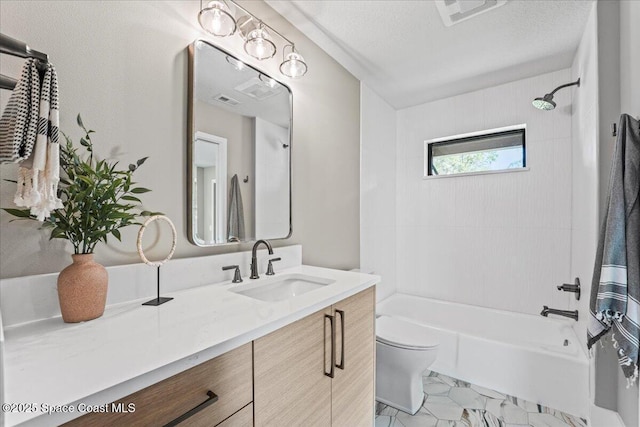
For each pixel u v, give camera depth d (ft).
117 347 2.10
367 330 4.38
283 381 2.82
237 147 4.61
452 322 8.75
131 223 3.04
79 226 2.66
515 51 6.61
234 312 2.89
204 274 3.99
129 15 3.41
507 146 8.46
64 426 1.49
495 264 8.41
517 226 8.07
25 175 2.22
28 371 1.76
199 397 2.08
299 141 5.89
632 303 3.65
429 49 6.56
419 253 9.70
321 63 6.51
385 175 9.39
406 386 5.60
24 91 2.15
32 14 2.73
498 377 6.22
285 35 5.55
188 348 2.08
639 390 3.70
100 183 2.87
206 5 4.21
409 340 5.59
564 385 5.55
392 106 9.80
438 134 9.36
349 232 7.52
